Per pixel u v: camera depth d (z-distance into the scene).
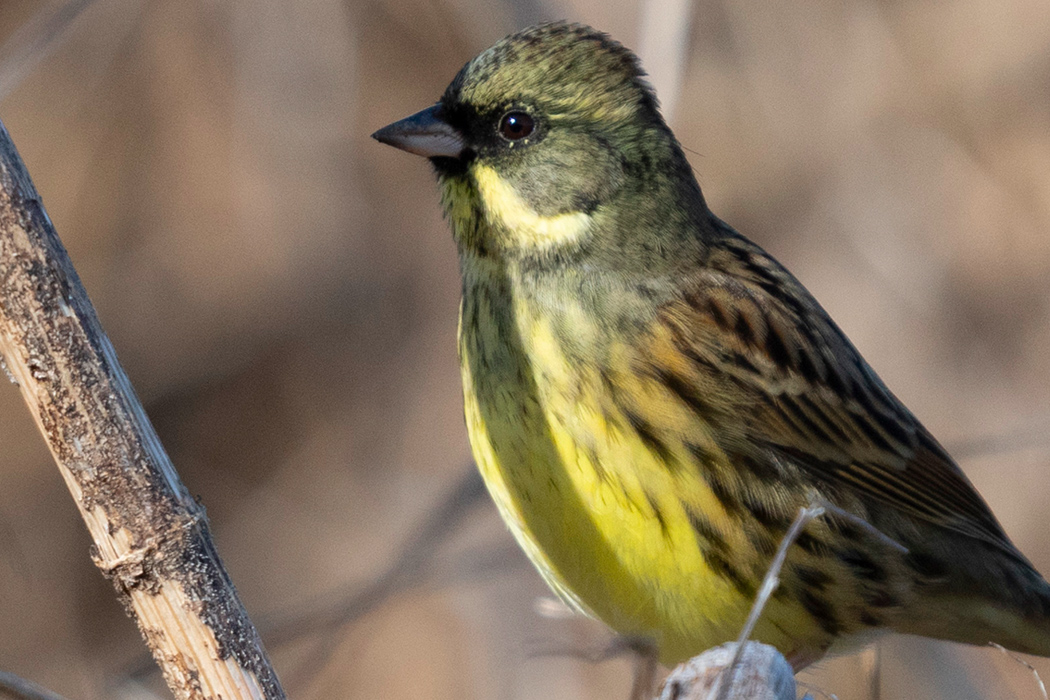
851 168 13.16
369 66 12.96
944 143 13.13
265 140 12.85
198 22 12.75
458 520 10.74
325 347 13.86
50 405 4.85
